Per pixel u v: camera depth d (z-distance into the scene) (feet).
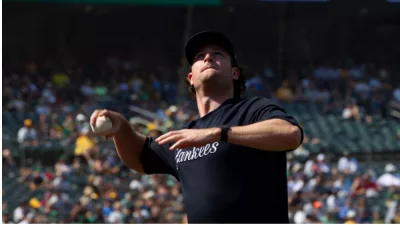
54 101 128.16
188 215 21.81
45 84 141.49
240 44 174.09
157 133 107.65
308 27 174.19
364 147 123.13
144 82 147.84
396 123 130.41
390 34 179.11
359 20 177.37
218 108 22.18
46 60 167.12
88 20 172.35
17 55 165.27
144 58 172.35
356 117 130.62
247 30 173.99
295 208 92.94
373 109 140.05
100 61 172.14
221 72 22.52
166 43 173.58
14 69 159.22
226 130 19.61
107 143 110.93
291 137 19.72
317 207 91.66
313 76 156.97
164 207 89.97
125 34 173.99
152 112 128.77
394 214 93.76
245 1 164.04
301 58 169.78
